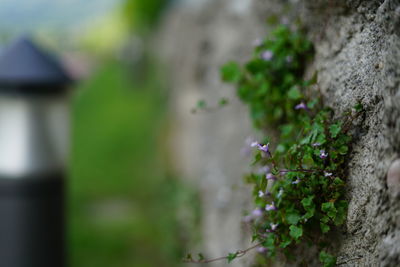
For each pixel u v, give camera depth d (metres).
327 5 1.71
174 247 2.82
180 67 4.46
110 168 4.67
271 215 1.60
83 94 8.46
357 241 1.50
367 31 1.58
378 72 1.50
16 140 1.90
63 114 1.98
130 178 4.34
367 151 1.51
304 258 1.63
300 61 1.84
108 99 7.87
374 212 1.46
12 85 1.89
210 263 2.45
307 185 1.56
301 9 1.88
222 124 2.71
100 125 6.28
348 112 1.56
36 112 1.92
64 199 2.00
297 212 1.56
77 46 12.98
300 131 1.66
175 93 4.62
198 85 3.50
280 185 1.59
